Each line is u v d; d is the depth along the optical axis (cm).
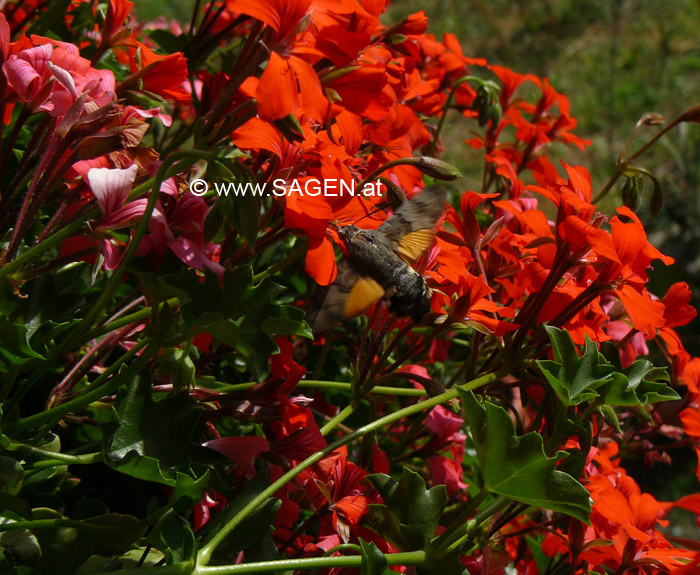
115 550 41
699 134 165
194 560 40
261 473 42
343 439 43
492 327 44
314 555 44
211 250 44
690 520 108
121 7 46
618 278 44
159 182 39
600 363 43
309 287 53
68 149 42
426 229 44
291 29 41
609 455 53
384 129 48
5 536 40
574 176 45
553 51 212
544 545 48
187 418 42
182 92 45
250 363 41
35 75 41
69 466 46
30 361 42
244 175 39
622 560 44
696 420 50
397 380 52
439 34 216
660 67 203
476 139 62
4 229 42
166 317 40
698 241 144
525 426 50
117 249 41
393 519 43
